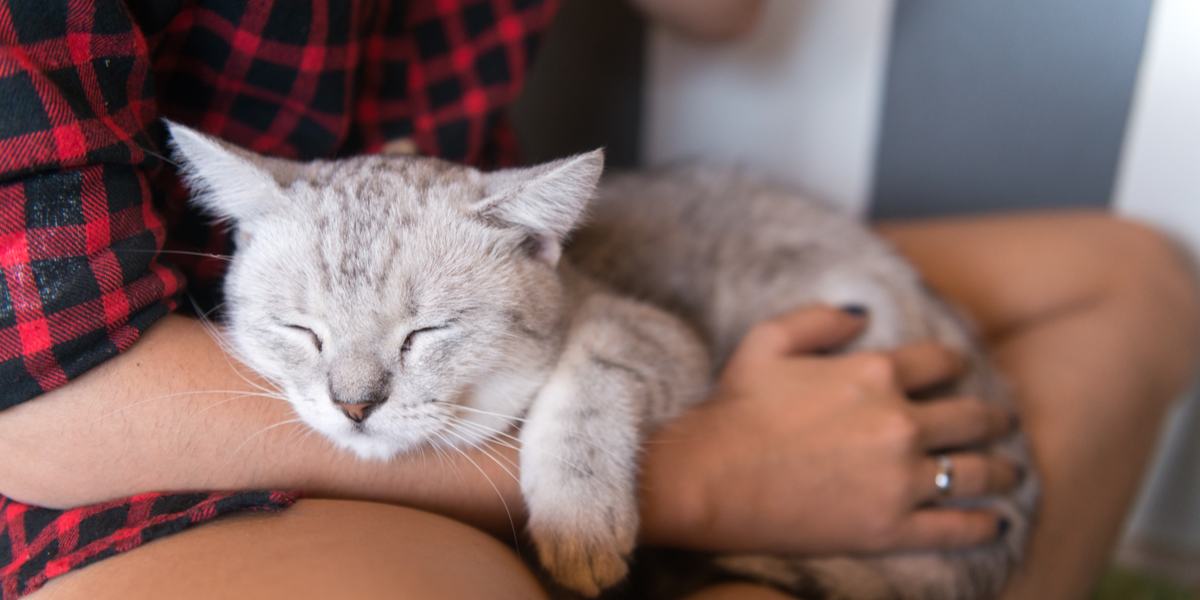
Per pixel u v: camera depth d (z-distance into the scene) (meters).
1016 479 0.52
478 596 0.36
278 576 0.36
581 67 0.74
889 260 0.59
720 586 0.46
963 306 0.63
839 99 0.74
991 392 0.56
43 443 0.39
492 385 0.45
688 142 0.78
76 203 0.38
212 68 0.44
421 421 0.43
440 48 0.52
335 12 0.44
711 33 0.68
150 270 0.41
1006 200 0.73
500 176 0.46
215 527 0.38
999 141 0.72
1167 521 0.71
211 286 0.47
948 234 0.67
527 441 0.44
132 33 0.39
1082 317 0.62
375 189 0.45
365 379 0.42
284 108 0.46
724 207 0.60
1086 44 0.68
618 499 0.43
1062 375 0.59
